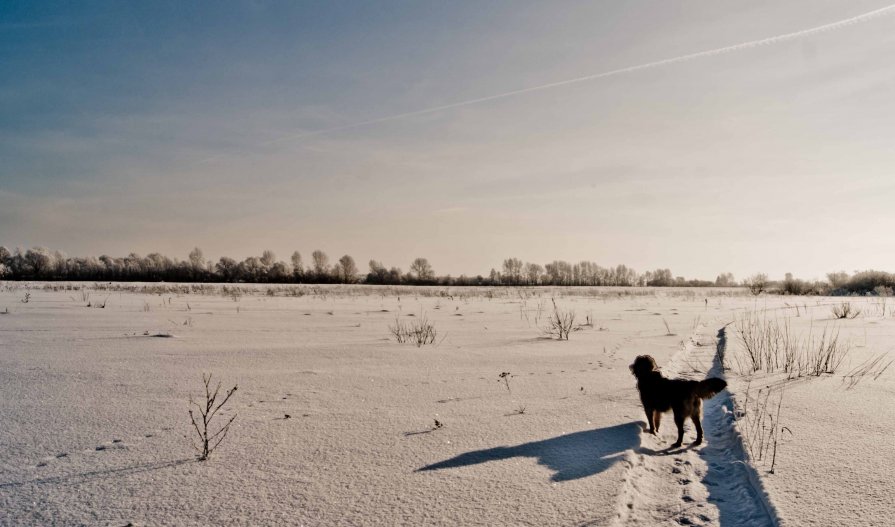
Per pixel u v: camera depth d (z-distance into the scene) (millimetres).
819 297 42656
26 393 6883
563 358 10047
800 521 3520
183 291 37375
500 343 12289
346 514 3627
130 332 13359
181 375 8086
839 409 6352
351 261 94375
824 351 10945
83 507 3689
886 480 4188
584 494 3990
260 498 3871
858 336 13766
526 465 4578
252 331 14086
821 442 5133
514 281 102062
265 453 4812
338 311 22078
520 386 7602
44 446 4922
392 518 3572
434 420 5867
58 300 25531
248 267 91562
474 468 4496
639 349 11359
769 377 8484
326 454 4801
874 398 6906
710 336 14641
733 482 4516
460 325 16734
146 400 6582
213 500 3828
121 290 38062
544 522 3531
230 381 7738
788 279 50219
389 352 10594
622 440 5289
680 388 5512
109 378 7824
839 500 3840
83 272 84062
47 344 11125
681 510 3918
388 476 4305
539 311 22484
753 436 5344
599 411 6328
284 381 7785
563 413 6211
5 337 12195
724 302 33969
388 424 5715
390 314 20875
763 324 17250
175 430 5434
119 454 4742
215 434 5336
